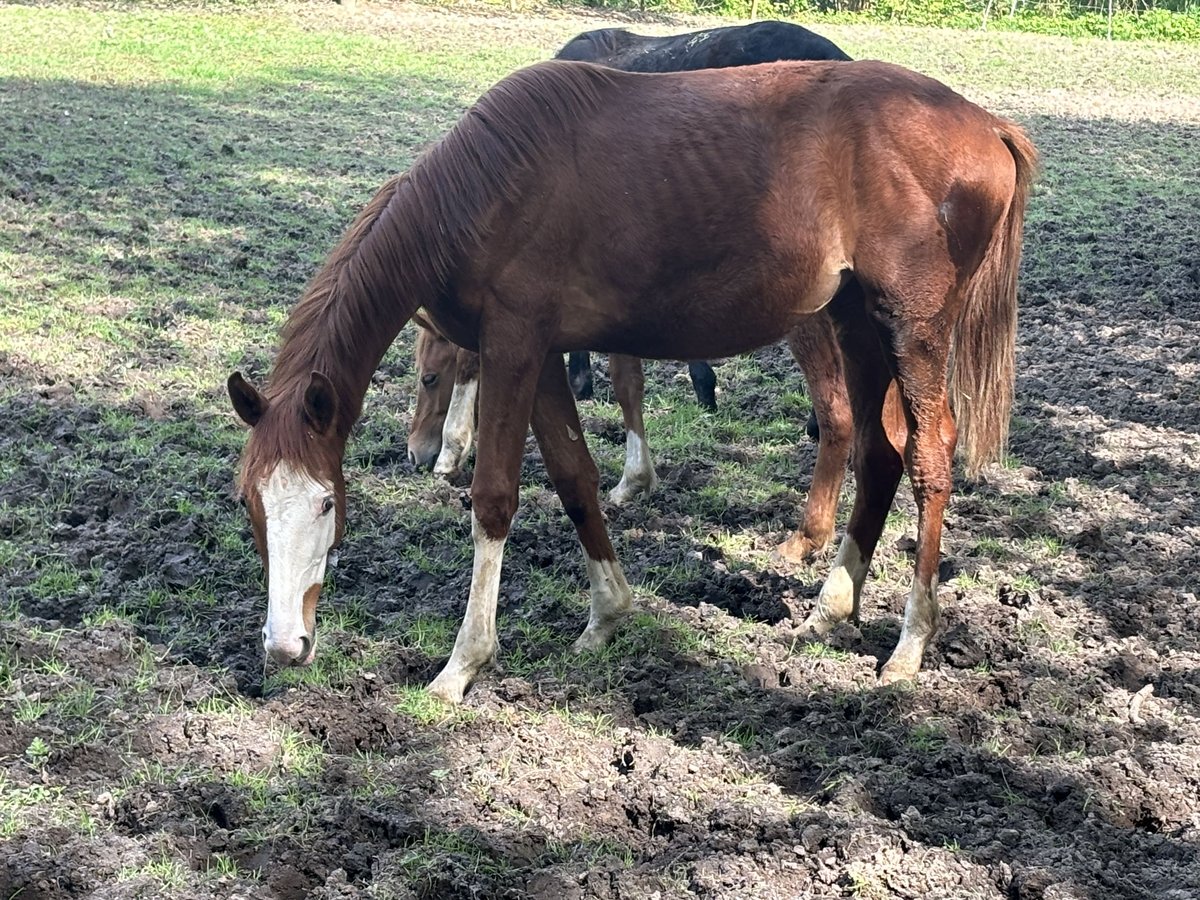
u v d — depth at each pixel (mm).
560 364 4910
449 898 3582
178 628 5074
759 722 4508
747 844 3705
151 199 12703
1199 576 5797
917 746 4395
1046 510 6586
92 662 4676
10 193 12406
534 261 4539
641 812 3957
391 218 4520
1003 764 4254
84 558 5582
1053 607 5457
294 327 4520
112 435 6977
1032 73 27375
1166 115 22422
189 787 3941
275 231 11820
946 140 4719
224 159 14914
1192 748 4320
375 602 5430
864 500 5188
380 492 6641
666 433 7777
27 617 4984
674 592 5637
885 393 5152
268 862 3662
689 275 4672
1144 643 5156
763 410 8242
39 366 7895
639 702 4695
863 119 4664
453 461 6902
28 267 10148
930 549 4902
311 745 4281
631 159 4574
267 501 4137
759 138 4648
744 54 6613
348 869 3684
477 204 4457
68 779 3990
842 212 4695
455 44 27297
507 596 5531
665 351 4938
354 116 18641
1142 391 8727
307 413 4168
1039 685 4770
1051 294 11188
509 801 3971
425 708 4535
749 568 5898
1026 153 5012
